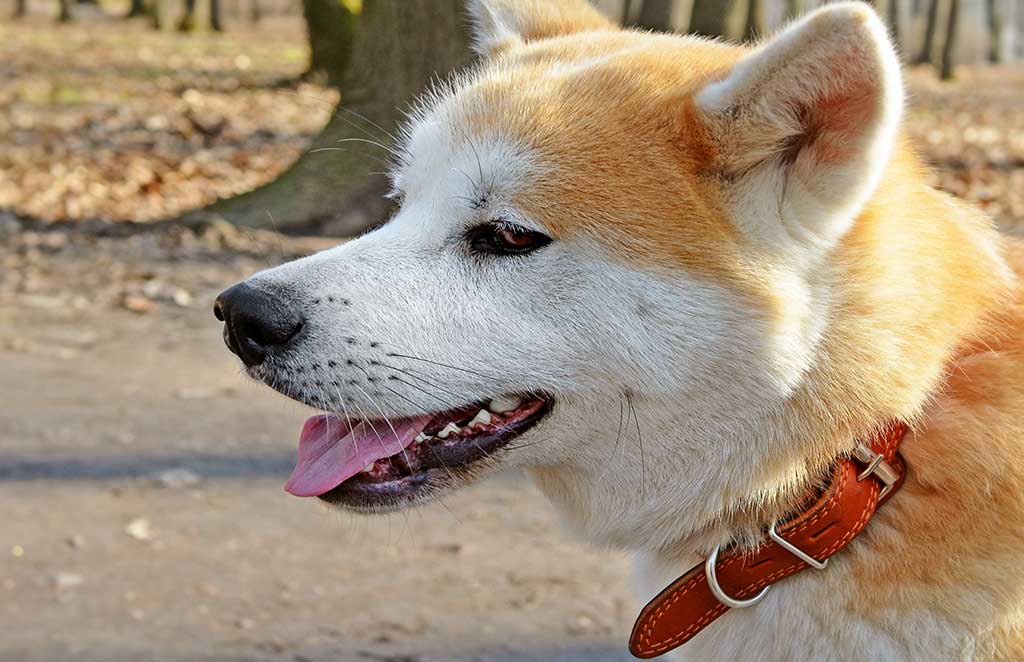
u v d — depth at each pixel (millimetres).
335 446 887
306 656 1072
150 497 1291
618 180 842
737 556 844
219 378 1649
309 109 4281
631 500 862
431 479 877
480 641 1097
